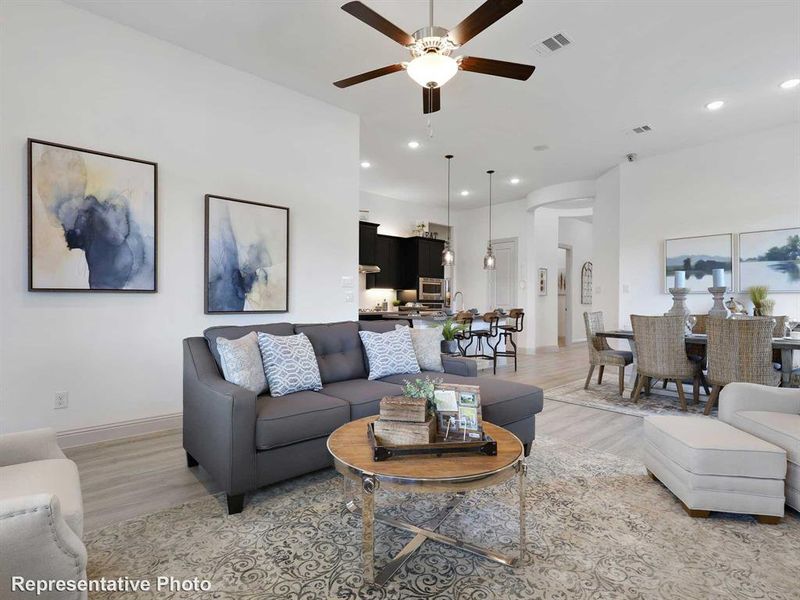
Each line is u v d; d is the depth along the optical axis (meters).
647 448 2.44
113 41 3.05
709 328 3.71
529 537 1.84
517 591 1.50
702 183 5.22
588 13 2.85
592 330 5.02
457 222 9.63
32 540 0.95
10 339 2.68
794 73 3.60
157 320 3.28
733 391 2.40
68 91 2.87
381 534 1.87
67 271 2.85
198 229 3.49
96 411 3.00
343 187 4.48
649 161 5.72
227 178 3.64
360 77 2.55
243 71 3.72
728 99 4.07
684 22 2.94
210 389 2.18
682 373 3.99
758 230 4.77
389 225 8.40
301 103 4.12
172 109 3.33
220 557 1.68
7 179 2.66
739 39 3.13
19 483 1.34
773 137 4.70
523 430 2.78
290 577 1.57
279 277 3.96
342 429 1.99
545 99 4.11
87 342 2.96
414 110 4.45
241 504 2.05
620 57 3.38
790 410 2.29
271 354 2.63
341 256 4.49
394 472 1.52
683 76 3.66
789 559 1.69
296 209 4.12
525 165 6.17
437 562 1.66
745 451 1.96
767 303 4.47
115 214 3.04
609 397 4.57
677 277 4.55
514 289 8.58
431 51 2.29
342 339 3.20
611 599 1.45
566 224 10.06
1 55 2.64
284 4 2.82
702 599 1.46
